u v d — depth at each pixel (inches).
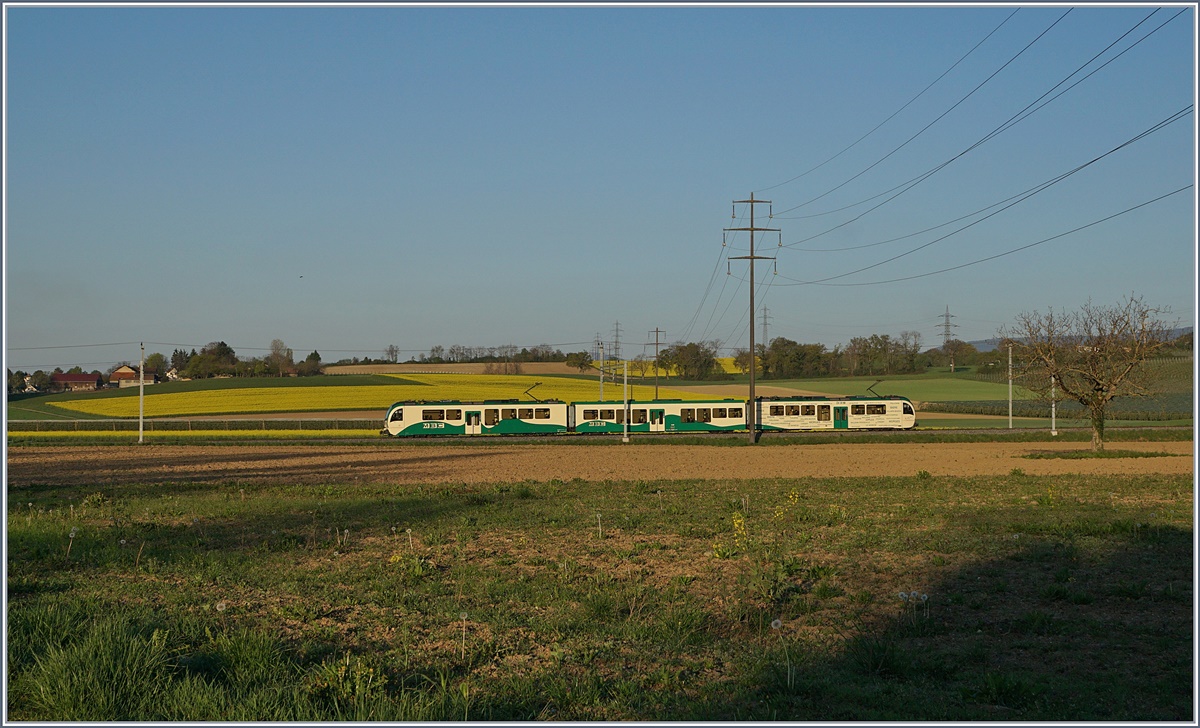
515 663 429.7
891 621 513.0
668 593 578.9
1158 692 384.8
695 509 1030.4
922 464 1760.6
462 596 583.5
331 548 778.8
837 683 396.8
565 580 631.8
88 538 812.6
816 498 1134.4
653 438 2610.7
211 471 1686.8
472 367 6501.0
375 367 6594.5
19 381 5807.1
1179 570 636.7
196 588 597.0
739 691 384.2
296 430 3137.3
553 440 2581.2
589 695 374.6
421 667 416.2
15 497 1208.2
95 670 363.6
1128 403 3794.3
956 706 367.2
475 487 1322.6
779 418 2854.3
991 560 684.7
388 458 1991.9
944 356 6712.6
